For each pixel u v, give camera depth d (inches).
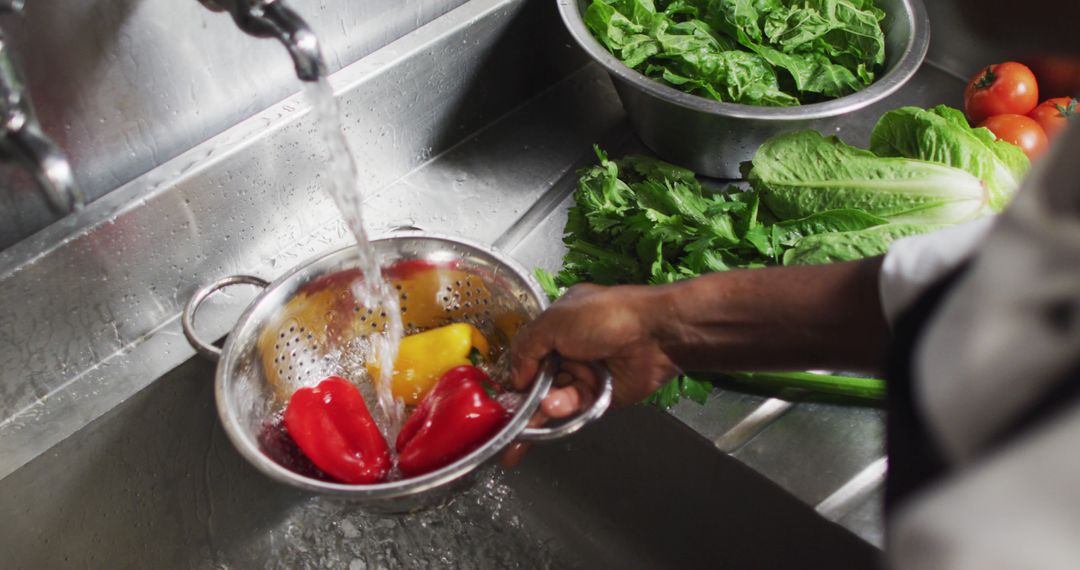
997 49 43.1
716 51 37.6
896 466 12.9
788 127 34.2
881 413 29.3
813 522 27.2
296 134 33.2
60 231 28.2
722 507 29.6
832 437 28.7
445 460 24.6
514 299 27.4
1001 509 9.2
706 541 30.8
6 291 27.2
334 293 27.3
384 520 32.2
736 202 32.6
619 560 31.8
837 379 29.1
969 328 11.0
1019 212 10.6
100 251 29.1
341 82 33.8
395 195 38.3
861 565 26.9
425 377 28.1
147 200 29.6
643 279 32.2
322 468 24.9
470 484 25.0
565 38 42.4
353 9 33.8
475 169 39.7
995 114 39.9
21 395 29.4
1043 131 38.7
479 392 25.0
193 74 30.5
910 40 36.3
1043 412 9.6
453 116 39.7
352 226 26.3
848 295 21.9
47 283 28.1
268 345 26.0
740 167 36.2
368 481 24.6
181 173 30.4
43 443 28.4
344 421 25.6
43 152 19.5
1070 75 41.1
